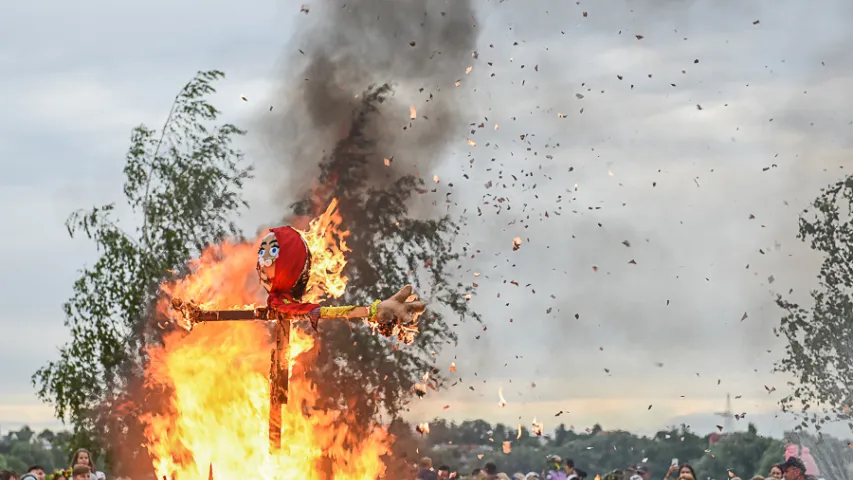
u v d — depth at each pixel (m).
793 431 16.94
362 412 21.05
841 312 18.06
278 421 6.23
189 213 21.17
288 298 6.25
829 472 16.59
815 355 17.91
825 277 18.36
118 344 19.88
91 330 19.78
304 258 6.30
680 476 13.78
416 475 18.03
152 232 20.67
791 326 18.14
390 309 6.02
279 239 6.31
